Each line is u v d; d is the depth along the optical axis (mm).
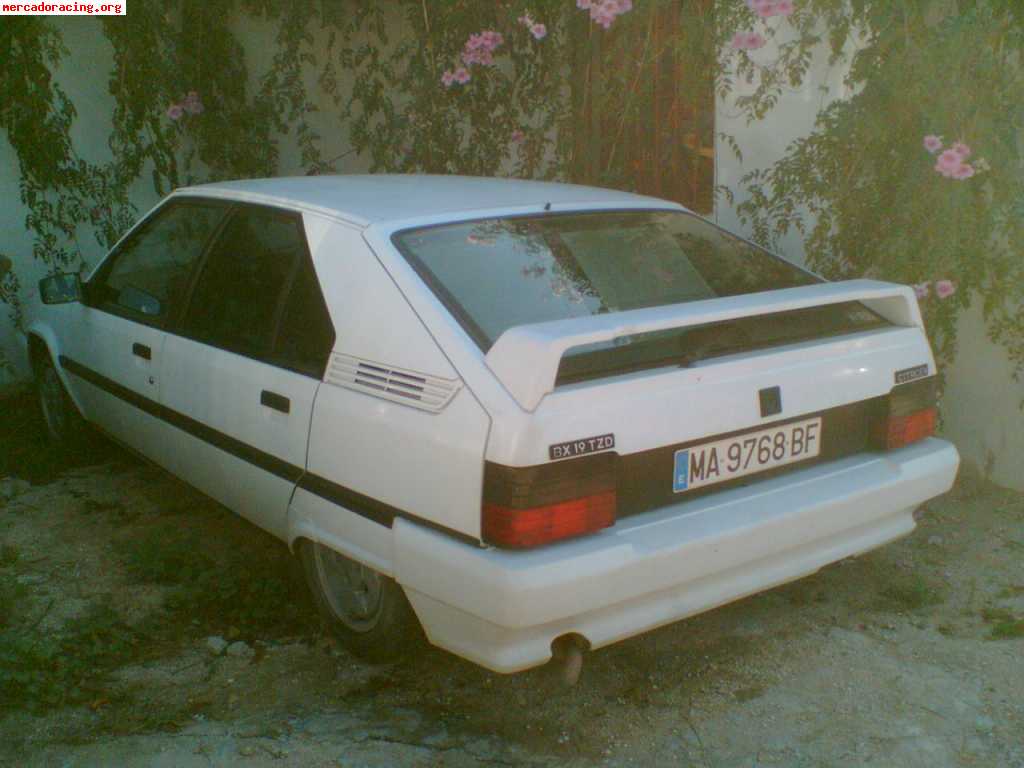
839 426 3318
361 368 3158
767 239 5359
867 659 3477
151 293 4434
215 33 6812
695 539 2881
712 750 3020
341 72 7223
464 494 2766
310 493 3334
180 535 4570
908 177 4629
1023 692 3260
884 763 2939
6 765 2977
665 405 2873
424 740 3084
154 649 3641
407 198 3680
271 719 3209
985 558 4207
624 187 6668
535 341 2703
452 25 6762
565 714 3215
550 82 6949
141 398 4375
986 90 4422
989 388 4824
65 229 6535
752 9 5008
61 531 4637
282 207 3781
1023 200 4438
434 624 2961
